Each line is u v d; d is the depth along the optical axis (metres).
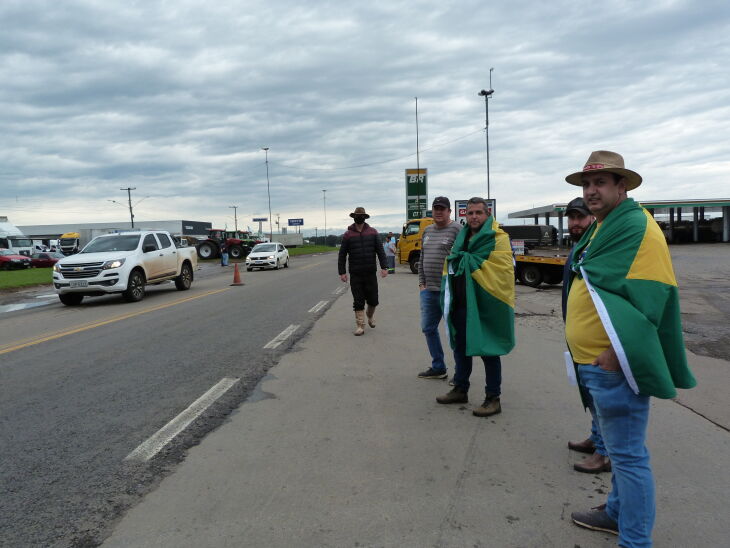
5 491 3.23
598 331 2.40
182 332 8.77
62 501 3.10
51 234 96.81
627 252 2.31
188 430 4.21
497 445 3.84
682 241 51.09
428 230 5.52
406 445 3.86
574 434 4.03
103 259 13.23
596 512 2.76
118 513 2.96
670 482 3.25
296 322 9.70
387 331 8.64
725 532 2.71
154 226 87.31
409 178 33.06
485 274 4.21
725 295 13.30
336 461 3.59
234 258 44.06
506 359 6.55
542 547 2.59
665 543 2.62
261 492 3.17
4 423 4.44
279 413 4.61
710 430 4.09
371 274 8.34
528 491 3.15
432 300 5.47
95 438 4.07
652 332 2.24
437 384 5.47
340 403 4.86
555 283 17.06
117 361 6.70
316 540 2.66
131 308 12.41
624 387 2.35
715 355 6.71
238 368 6.24
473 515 2.88
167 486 3.26
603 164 2.44
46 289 20.23
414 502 3.03
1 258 36.81
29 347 7.75
